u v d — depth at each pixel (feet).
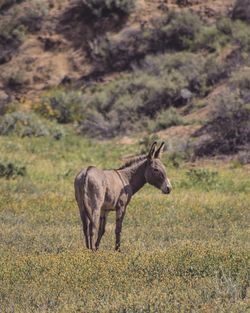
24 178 261.24
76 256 111.86
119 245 129.90
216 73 391.65
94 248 122.72
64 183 252.01
